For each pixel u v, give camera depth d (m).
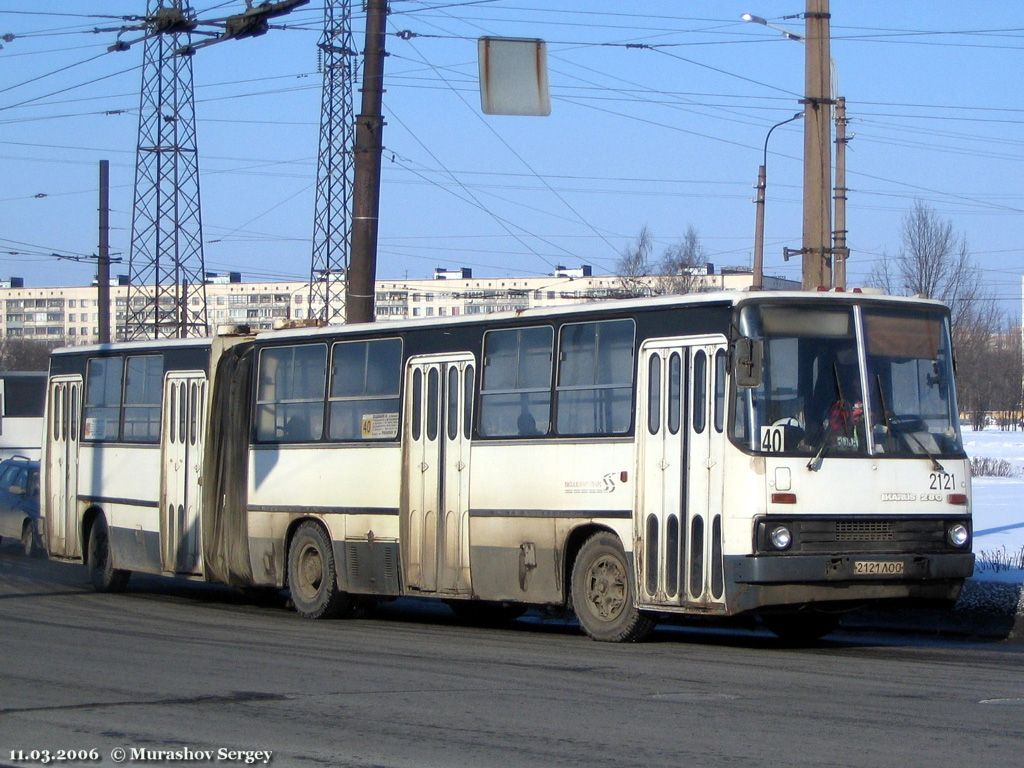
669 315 15.48
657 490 15.34
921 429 15.30
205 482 21.41
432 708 11.06
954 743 9.52
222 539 21.17
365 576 18.86
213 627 17.92
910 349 15.45
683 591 14.98
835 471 14.69
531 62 20.97
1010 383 97.25
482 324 17.66
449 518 17.78
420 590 18.09
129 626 17.86
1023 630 17.27
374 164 23.45
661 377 15.45
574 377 16.45
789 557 14.31
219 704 11.27
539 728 10.17
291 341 20.42
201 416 21.61
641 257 63.38
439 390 18.11
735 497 14.50
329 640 16.25
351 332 19.47
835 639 17.30
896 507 14.92
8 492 31.12
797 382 14.80
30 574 27.06
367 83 23.48
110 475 23.56
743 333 14.73
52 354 25.42
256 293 140.25
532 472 16.77
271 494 20.45
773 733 9.93
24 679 12.71
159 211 51.75
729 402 14.66
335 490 19.39
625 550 15.62
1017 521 29.55
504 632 17.53
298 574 19.94
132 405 23.19
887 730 10.02
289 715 10.75
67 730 10.17
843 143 33.00
